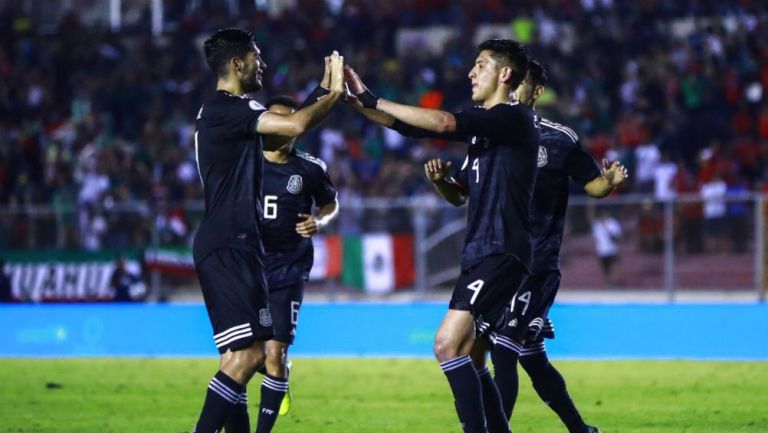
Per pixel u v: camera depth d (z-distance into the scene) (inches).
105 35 3523.6
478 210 827.4
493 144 827.4
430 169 899.4
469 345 815.7
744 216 2127.2
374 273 2253.9
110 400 1349.7
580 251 2240.4
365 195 2669.8
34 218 2316.7
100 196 2760.8
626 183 2637.8
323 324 1899.6
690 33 3093.0
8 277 2306.8
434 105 3004.4
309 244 1042.1
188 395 1391.5
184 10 3639.3
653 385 1434.5
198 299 2267.5
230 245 810.8
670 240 2166.6
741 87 2965.1
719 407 1250.6
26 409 1278.3
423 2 3444.9
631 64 3075.8
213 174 819.4
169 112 3179.1
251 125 801.6
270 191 1031.0
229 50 839.7
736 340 1771.7
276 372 982.4
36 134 3006.9
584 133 2906.0
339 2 3577.8
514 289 824.3
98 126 3097.9
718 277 2134.6
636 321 1801.2
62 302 2292.1
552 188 936.3
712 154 2564.0
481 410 806.5
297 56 3248.0
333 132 2866.6
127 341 1934.1
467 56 3161.9
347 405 1300.4
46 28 3762.3
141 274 2276.1
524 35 3223.4
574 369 1614.2
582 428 974.4
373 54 3248.0
